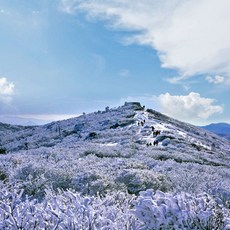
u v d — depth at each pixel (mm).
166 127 64688
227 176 16328
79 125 73000
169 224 3893
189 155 32688
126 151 26531
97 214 4070
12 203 4250
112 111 96062
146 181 9281
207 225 3857
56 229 3840
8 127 125562
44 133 79125
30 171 8977
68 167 11305
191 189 8438
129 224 4273
